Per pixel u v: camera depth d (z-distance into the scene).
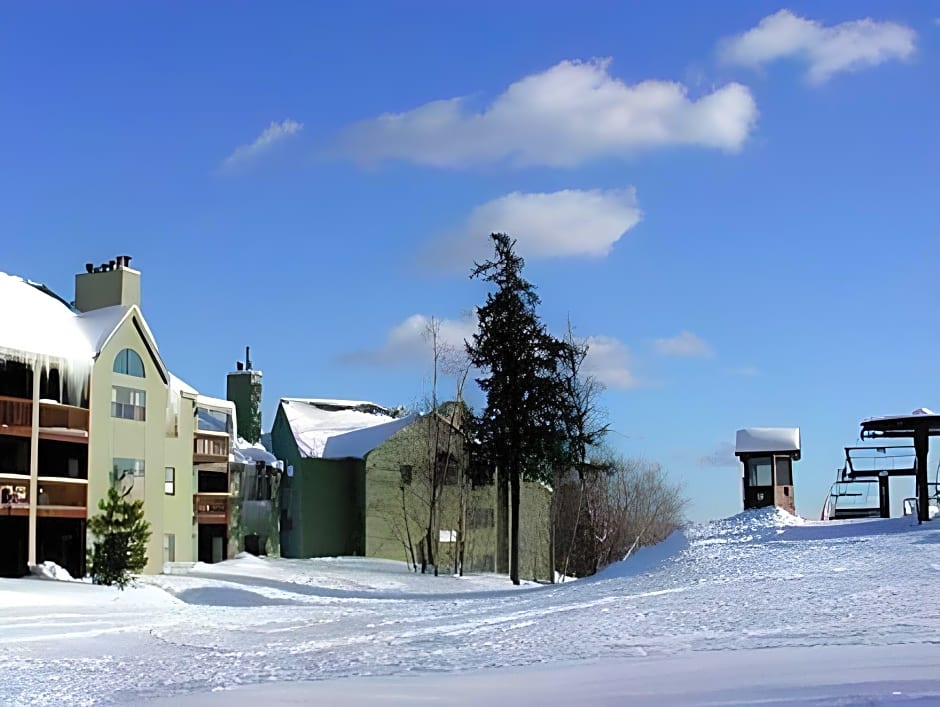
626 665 14.44
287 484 65.12
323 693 13.63
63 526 44.78
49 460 44.28
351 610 31.80
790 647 14.80
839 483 42.81
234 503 59.47
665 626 18.81
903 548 28.42
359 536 65.38
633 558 41.56
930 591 20.17
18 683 16.88
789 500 42.53
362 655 18.48
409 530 65.38
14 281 49.84
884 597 19.89
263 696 13.59
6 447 42.97
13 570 41.94
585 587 32.28
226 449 56.50
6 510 40.94
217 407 61.56
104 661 19.80
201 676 16.89
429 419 63.78
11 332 42.69
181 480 53.12
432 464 63.34
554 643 17.88
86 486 44.72
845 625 16.73
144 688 15.73
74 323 47.75
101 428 45.91
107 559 40.25
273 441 70.69
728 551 34.03
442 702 12.24
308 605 36.22
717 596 22.92
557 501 70.88
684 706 10.66
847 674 11.96
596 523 72.75
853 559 27.45
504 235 57.28
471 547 67.06
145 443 48.44
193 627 26.69
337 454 66.38
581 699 11.76
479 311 56.97
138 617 29.86
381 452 66.06
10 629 26.44
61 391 44.38
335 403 76.75
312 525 64.06
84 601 34.47
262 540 61.34
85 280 51.84
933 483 39.78
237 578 48.06
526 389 56.03
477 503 68.06
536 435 55.44
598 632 18.81
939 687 10.61
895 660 12.82
